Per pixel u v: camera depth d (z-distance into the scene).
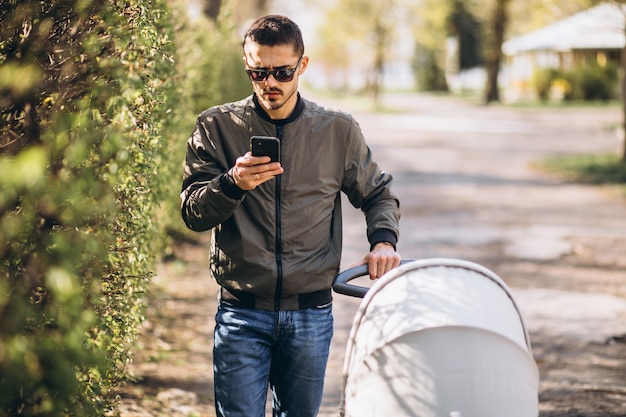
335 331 7.94
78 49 2.94
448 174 21.02
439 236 12.95
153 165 4.11
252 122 3.59
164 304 8.65
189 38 9.34
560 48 57.44
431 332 2.94
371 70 65.81
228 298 3.65
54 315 2.41
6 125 3.00
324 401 6.09
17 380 2.22
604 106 53.16
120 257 3.71
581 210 15.50
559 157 23.66
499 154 25.88
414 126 37.97
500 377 2.94
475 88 95.25
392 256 3.55
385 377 2.99
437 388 2.92
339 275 3.54
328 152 3.64
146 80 3.52
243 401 3.60
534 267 10.83
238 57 15.37
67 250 2.23
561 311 8.72
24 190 2.29
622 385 6.43
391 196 3.83
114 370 3.84
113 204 2.61
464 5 78.75
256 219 3.57
